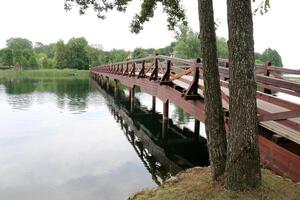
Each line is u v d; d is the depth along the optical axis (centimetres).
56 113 1888
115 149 1129
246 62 397
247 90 400
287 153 532
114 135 1342
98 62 8600
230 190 420
